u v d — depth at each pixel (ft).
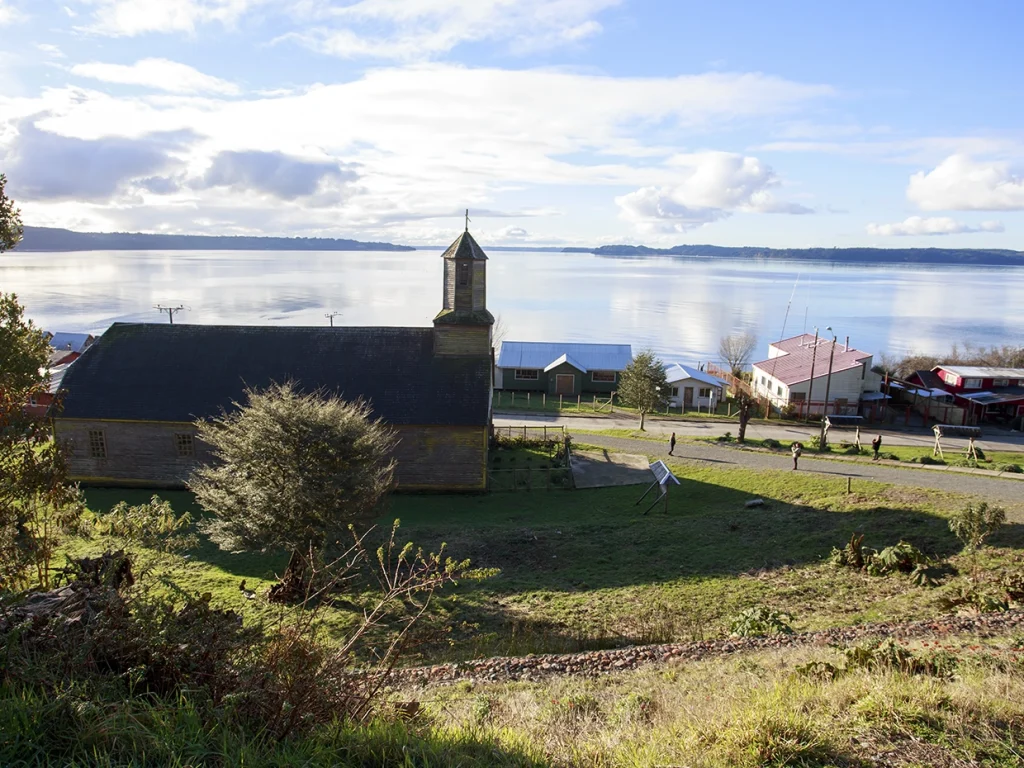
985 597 57.72
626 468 128.26
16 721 19.10
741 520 93.40
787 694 29.96
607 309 637.71
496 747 23.77
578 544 85.51
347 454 69.87
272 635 25.31
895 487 104.22
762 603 64.59
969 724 25.14
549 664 44.88
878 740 24.22
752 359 376.27
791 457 138.51
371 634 56.54
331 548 77.82
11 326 59.26
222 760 19.29
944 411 204.85
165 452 114.32
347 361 120.16
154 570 58.90
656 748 24.72
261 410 70.64
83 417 113.70
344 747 20.84
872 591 66.44
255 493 67.62
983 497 98.99
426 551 82.48
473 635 57.62
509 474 122.93
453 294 119.14
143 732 19.66
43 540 57.00
